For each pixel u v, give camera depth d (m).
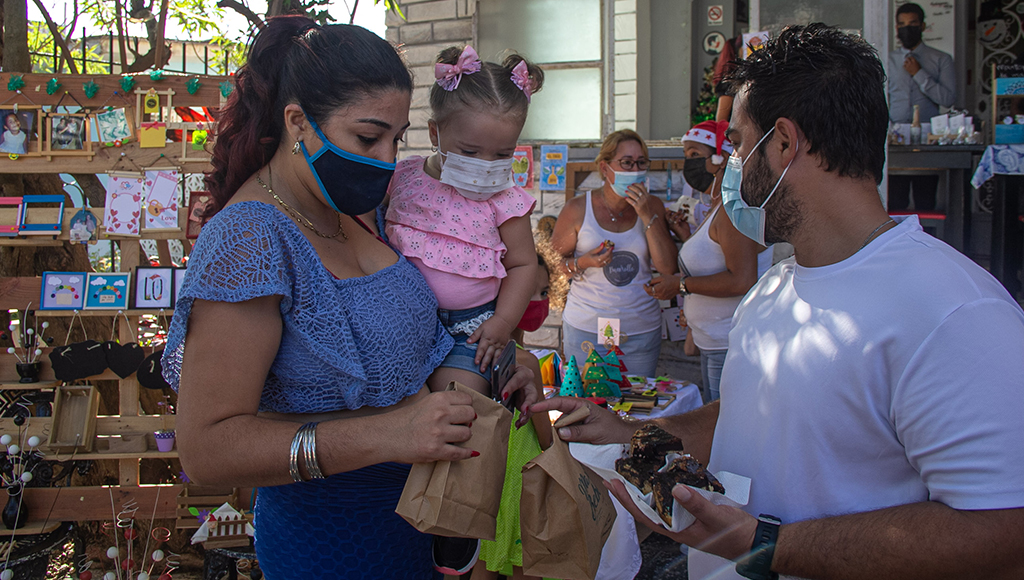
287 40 1.25
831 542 1.10
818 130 1.19
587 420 1.56
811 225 1.25
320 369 1.21
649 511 1.23
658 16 6.16
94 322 3.34
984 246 5.50
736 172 1.37
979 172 4.66
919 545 1.03
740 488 1.29
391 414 1.16
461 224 1.65
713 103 6.23
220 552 2.71
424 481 1.19
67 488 2.95
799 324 1.24
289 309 1.18
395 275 1.42
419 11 5.34
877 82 1.20
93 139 3.11
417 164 1.78
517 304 1.72
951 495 1.03
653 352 4.12
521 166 5.14
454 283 1.63
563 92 5.21
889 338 1.10
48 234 2.88
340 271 1.30
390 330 1.30
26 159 2.88
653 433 1.30
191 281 1.11
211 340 1.10
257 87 1.24
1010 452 0.99
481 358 1.60
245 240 1.13
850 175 1.20
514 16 5.19
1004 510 0.98
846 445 1.17
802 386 1.21
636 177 3.89
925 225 5.38
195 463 1.09
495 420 1.25
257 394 1.14
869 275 1.16
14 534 2.89
